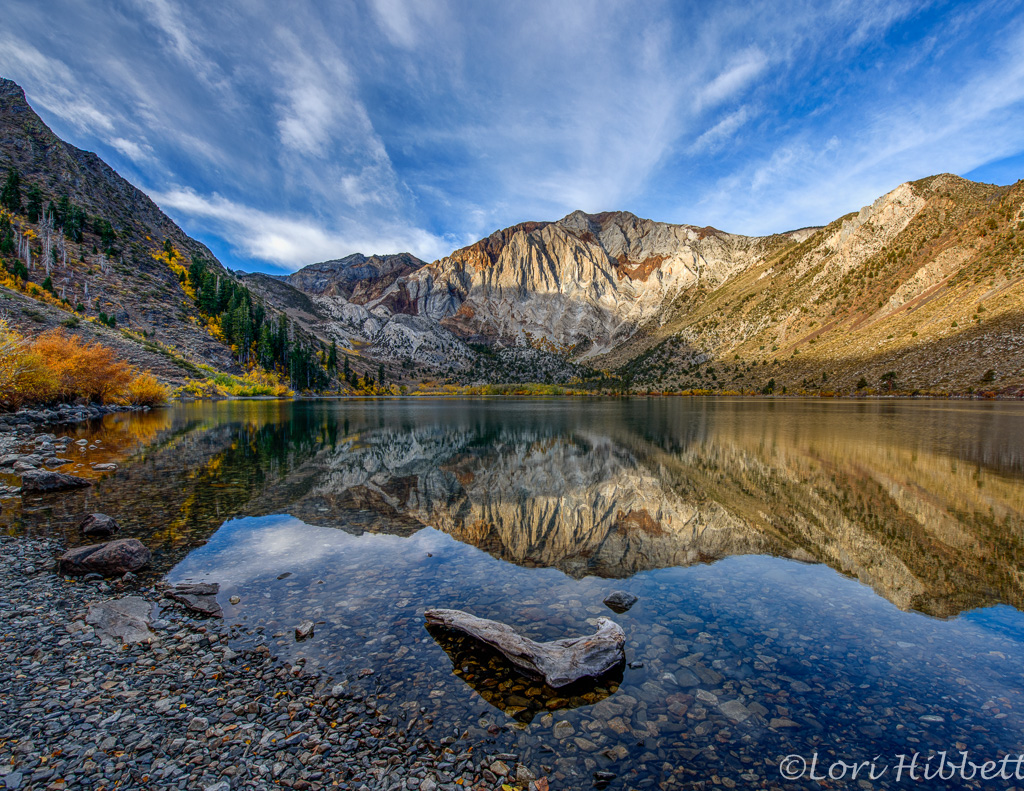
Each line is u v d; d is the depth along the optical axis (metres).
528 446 35.06
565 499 18.61
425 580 10.48
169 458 26.23
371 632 8.05
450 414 74.19
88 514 14.83
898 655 7.48
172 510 15.79
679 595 9.84
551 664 6.80
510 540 13.57
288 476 22.12
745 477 22.73
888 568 11.37
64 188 147.88
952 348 115.06
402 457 29.31
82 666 6.86
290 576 10.54
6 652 7.14
